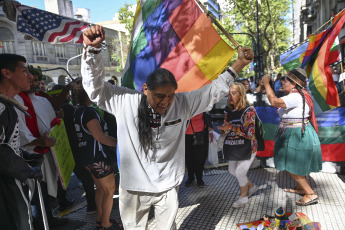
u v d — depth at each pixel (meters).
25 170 1.57
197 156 3.69
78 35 4.29
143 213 1.84
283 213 2.35
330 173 4.07
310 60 3.70
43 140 2.12
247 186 3.13
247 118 2.93
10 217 1.53
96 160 2.36
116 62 36.41
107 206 2.46
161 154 1.64
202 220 2.88
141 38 2.92
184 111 1.64
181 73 2.61
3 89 1.71
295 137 2.98
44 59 25.64
